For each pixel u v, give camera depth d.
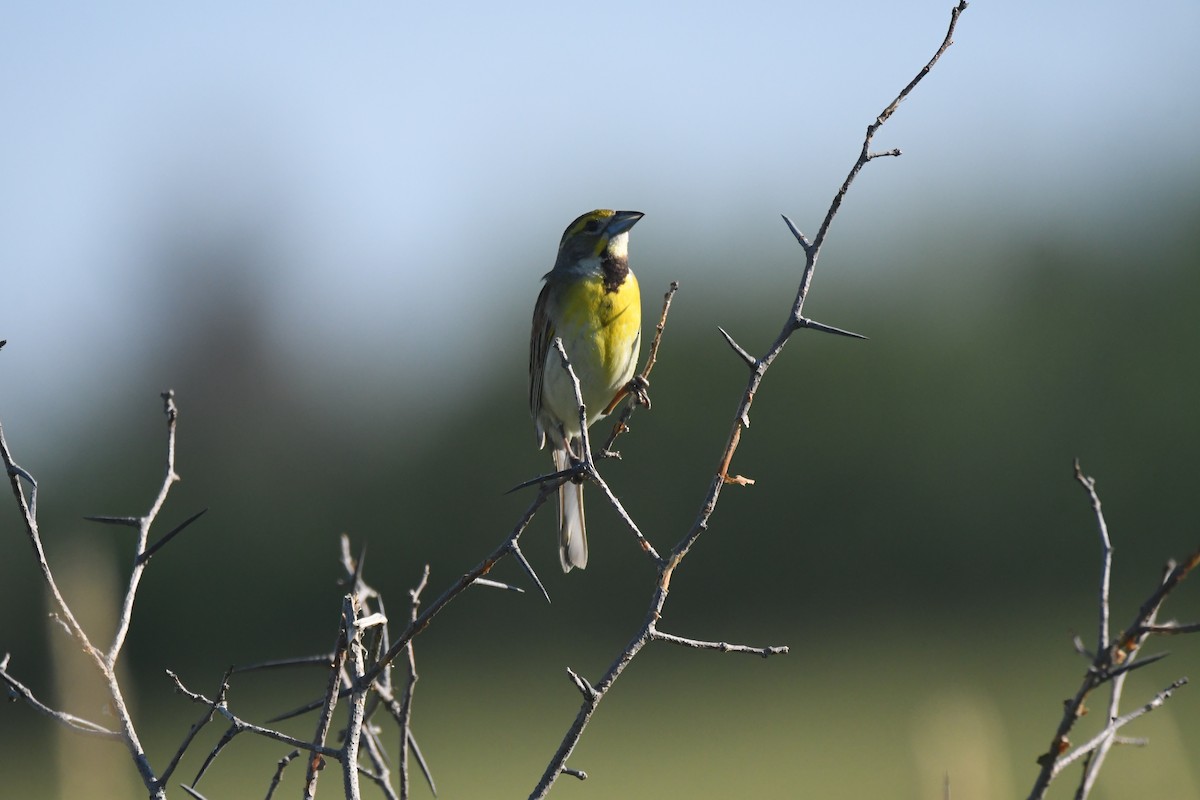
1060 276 20.72
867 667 15.59
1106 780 8.36
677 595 19.44
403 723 3.96
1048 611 17.72
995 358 20.14
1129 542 19.64
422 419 21.05
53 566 16.84
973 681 14.12
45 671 17.75
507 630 19.52
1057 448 19.91
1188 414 19.69
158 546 3.63
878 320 20.44
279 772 3.55
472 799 11.29
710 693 15.17
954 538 19.81
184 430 20.88
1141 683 12.33
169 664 19.61
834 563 19.77
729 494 19.69
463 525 20.53
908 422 19.92
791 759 11.87
